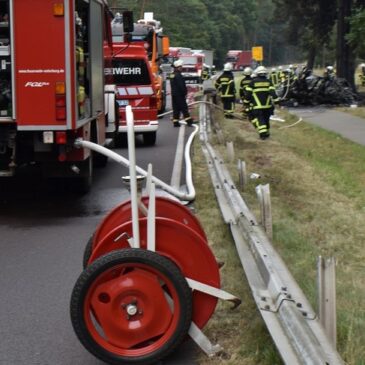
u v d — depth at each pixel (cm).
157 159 1377
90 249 494
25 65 812
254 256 543
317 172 1203
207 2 12512
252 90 1683
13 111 816
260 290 466
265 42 15400
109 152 597
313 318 403
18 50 809
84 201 979
